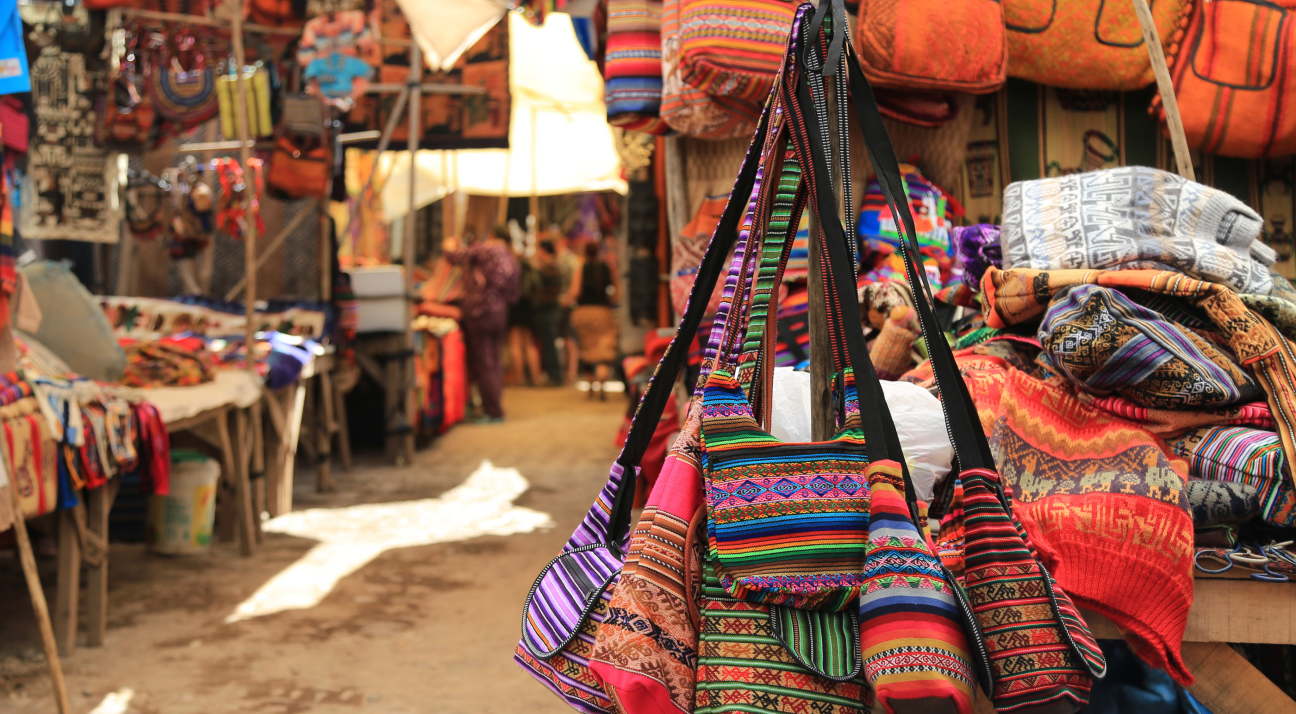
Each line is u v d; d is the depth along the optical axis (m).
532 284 12.72
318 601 3.82
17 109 2.97
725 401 1.33
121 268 6.50
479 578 4.16
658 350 4.43
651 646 1.25
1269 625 1.69
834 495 1.28
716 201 3.22
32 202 5.26
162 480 3.61
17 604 3.73
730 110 2.79
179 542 4.47
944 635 1.16
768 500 1.28
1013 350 2.17
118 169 5.91
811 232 1.48
